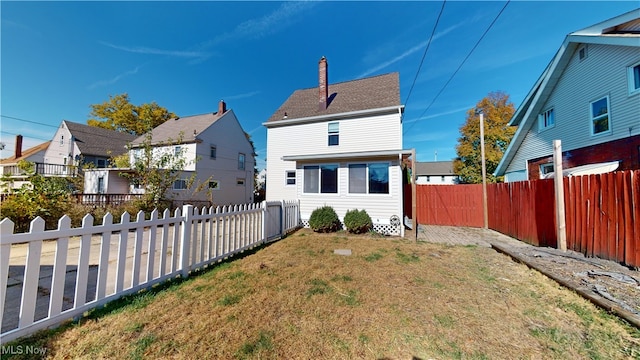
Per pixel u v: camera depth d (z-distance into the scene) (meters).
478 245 6.54
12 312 2.52
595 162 7.75
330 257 5.15
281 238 7.33
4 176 6.96
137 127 27.53
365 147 11.23
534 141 10.58
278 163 12.91
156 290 3.20
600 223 4.46
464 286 3.56
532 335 2.31
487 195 9.84
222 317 2.56
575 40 8.05
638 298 2.92
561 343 2.18
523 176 11.31
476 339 2.25
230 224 4.97
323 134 12.10
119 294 2.85
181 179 15.87
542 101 9.95
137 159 10.99
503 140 20.53
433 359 1.97
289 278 3.80
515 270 4.31
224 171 20.06
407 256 5.32
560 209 5.21
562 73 9.05
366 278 3.88
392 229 8.60
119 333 2.21
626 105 6.87
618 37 6.68
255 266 4.38
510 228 7.77
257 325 2.42
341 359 1.95
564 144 8.94
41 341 2.03
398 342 2.19
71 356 1.88
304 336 2.25
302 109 13.18
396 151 8.25
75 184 13.02
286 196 12.63
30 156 23.70
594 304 2.88
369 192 9.09
